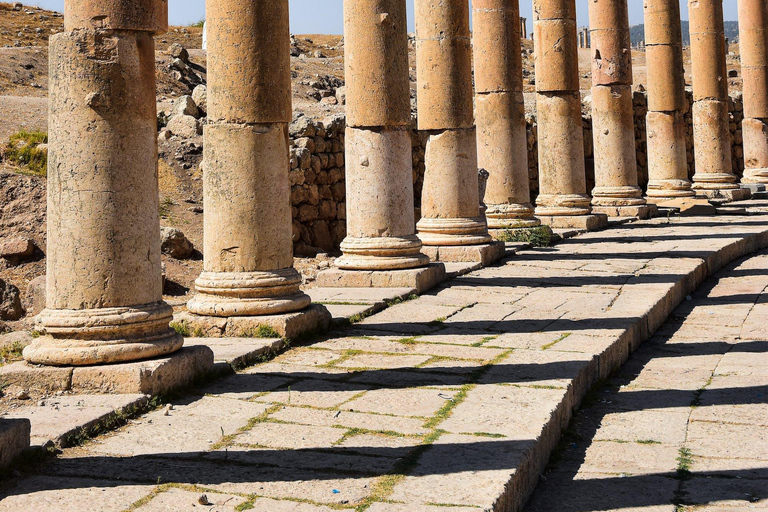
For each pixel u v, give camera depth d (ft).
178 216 55.62
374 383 23.54
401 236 39.37
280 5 29.94
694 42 80.59
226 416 20.62
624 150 67.67
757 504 17.10
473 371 24.56
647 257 46.75
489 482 15.89
